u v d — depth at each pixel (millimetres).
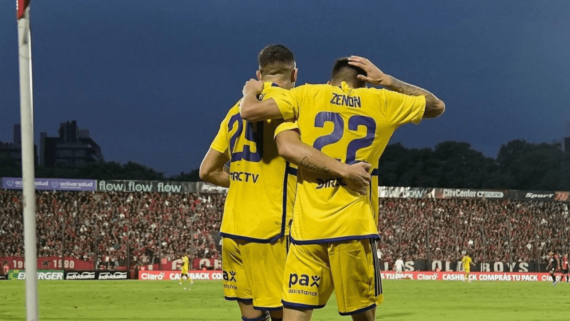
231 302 25188
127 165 94438
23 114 4844
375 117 5500
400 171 99062
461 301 26797
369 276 5473
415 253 63625
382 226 63500
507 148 103688
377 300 5566
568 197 62750
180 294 30484
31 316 4816
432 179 98000
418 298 28516
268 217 6535
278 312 6789
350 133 5445
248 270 6688
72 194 58406
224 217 6824
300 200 5512
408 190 60125
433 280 54250
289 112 5438
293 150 5305
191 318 18141
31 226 4832
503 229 65438
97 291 32406
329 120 5445
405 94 5742
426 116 5766
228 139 6906
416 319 18453
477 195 61469
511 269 59781
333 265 5395
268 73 6383
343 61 5762
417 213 64438
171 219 59688
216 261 55469
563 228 66375
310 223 5406
